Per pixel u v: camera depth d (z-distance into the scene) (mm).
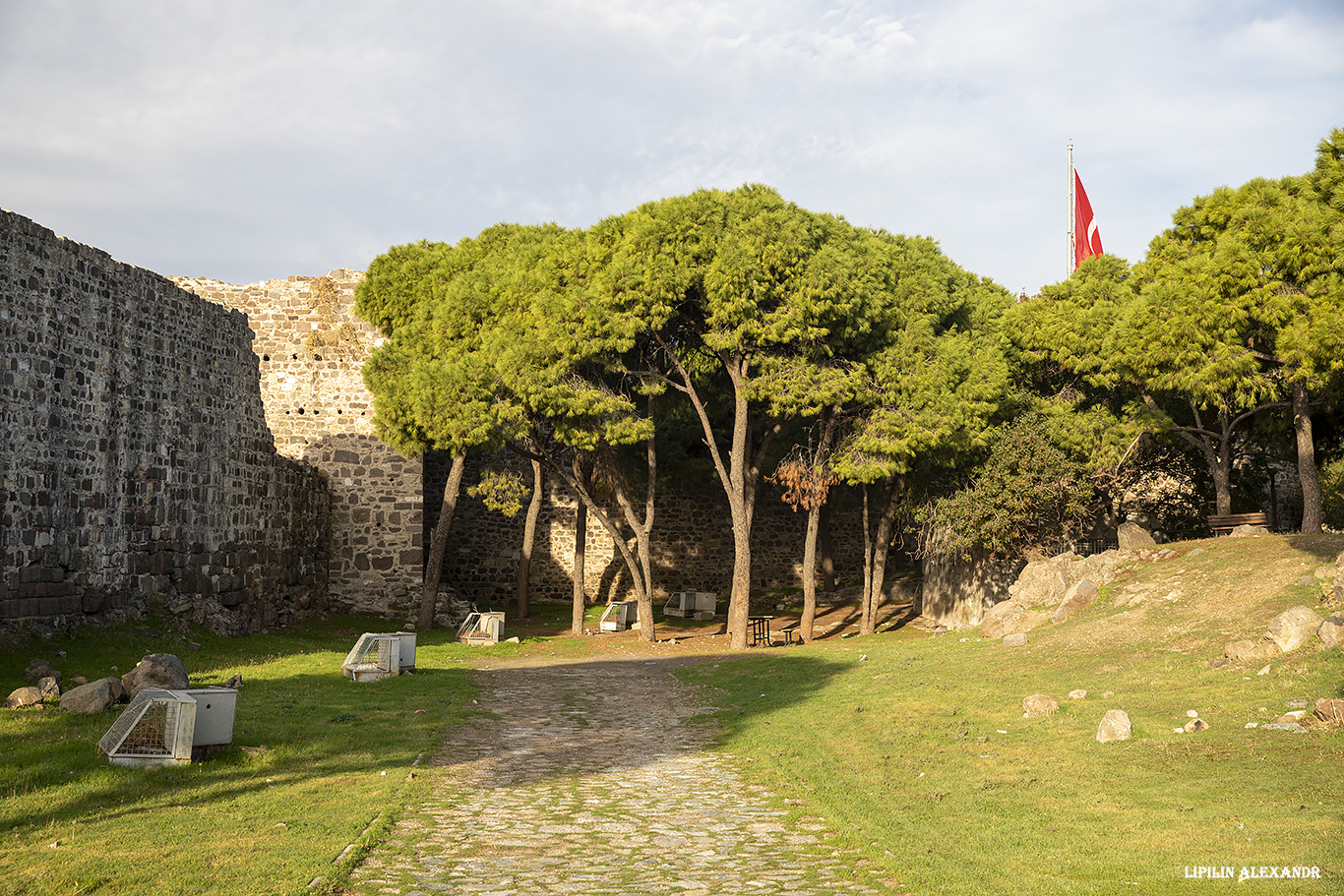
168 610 19047
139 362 18703
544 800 9484
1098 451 24125
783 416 27109
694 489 40469
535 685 18234
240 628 21641
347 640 24906
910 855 7258
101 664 14922
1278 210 20047
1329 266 18312
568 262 24828
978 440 23859
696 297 23891
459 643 25625
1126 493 29594
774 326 22297
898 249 25203
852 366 24109
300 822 7965
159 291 19562
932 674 16203
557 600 38438
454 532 37781
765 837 8094
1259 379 20266
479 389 23703
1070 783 9102
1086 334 24719
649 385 24984
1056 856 7031
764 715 14539
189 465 20438
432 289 27703
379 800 8977
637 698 16719
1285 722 9844
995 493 23500
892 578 37500
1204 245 22000
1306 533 18312
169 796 8602
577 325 23109
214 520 21547
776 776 10477
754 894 6461
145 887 6152
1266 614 14125
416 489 30094
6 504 14945
